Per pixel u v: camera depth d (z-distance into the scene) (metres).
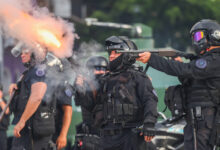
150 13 101.50
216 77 11.98
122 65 13.50
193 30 12.48
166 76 20.75
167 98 12.69
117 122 13.26
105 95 13.53
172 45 98.06
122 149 13.29
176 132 17.86
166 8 99.62
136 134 13.16
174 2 99.88
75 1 109.62
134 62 13.36
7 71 54.03
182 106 12.46
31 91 14.02
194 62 11.97
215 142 12.04
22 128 14.24
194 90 12.24
